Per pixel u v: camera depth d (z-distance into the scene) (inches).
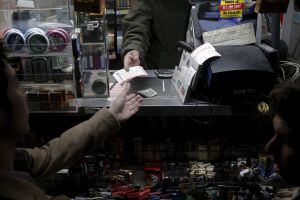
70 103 57.2
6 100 32.1
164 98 59.8
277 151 36.4
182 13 88.0
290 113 33.2
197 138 66.9
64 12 55.6
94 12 54.7
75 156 51.8
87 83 59.9
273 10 55.1
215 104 56.3
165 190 63.2
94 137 52.6
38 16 56.3
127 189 63.8
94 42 57.8
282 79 62.0
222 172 62.7
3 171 32.4
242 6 61.2
